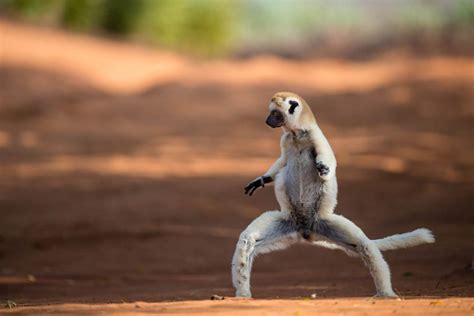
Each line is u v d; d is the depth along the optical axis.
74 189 18.97
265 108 35.12
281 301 6.81
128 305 6.76
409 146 26.17
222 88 38.25
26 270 11.92
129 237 14.18
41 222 15.21
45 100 33.97
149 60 43.91
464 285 8.73
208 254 13.14
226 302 6.74
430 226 14.66
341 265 11.74
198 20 54.06
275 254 12.87
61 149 25.73
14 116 31.80
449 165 22.55
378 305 6.49
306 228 7.76
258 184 7.88
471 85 39.38
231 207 17.34
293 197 7.73
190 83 39.16
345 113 34.28
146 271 11.84
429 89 38.50
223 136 29.38
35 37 40.78
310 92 38.72
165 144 27.25
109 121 32.09
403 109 34.69
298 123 7.65
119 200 17.61
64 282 10.73
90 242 13.88
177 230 14.66
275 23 81.38
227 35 56.31
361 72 45.75
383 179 20.50
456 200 17.34
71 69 38.22
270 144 27.64
